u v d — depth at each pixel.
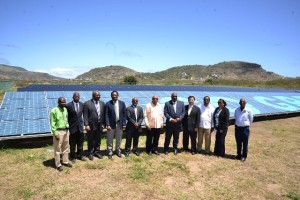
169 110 11.28
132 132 10.95
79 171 9.16
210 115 11.53
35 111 14.18
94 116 10.05
